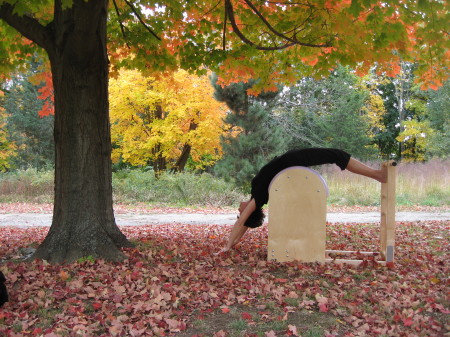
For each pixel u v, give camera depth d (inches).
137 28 340.5
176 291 184.9
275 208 241.0
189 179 767.7
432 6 221.5
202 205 713.6
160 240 315.3
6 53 360.5
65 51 237.0
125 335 144.8
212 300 174.6
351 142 1275.8
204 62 352.5
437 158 1009.5
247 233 374.6
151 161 1109.1
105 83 251.1
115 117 847.7
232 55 345.7
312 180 238.7
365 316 158.1
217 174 782.5
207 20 343.3
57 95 246.5
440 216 554.3
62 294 181.2
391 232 237.5
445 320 157.8
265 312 164.9
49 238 243.4
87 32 226.7
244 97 735.7
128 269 220.2
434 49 282.7
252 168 725.3
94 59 243.3
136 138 930.7
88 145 245.3
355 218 543.5
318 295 176.7
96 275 206.7
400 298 178.1
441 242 332.5
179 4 303.3
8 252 267.1
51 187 806.5
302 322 155.8
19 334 140.9
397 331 144.6
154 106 850.8
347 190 756.0
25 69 381.7
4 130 1148.5
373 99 1491.1
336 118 1282.0
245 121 740.7
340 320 157.2
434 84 325.1
